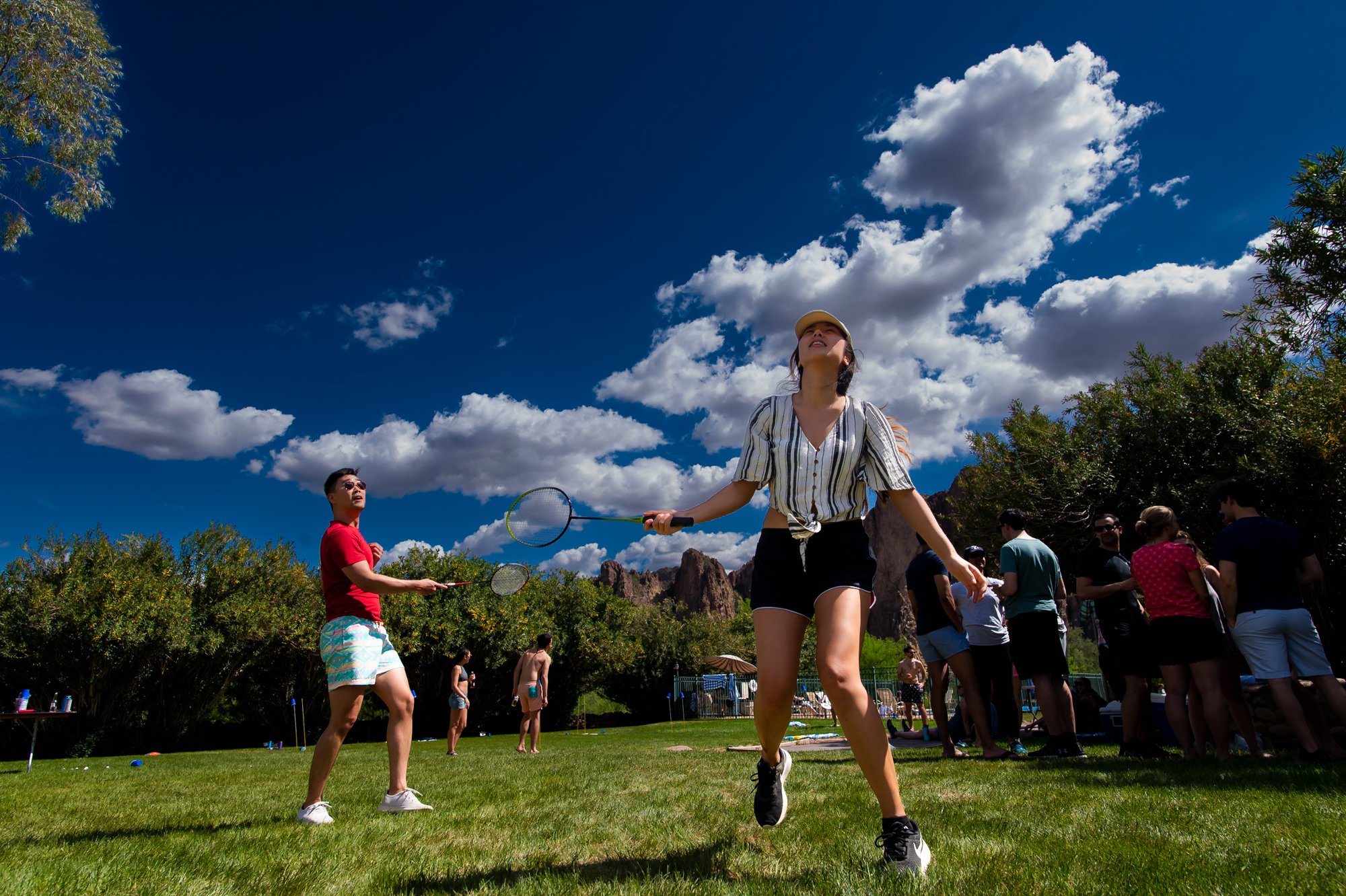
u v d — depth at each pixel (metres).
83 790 6.62
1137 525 6.35
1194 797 3.70
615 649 39.88
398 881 2.53
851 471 2.80
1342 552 15.41
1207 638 5.76
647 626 47.56
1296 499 16.03
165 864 2.83
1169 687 5.91
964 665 7.01
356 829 3.71
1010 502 21.64
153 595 24.23
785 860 2.70
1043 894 2.08
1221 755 5.58
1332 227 12.41
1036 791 4.16
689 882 2.36
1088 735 9.48
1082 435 21.50
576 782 5.96
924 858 2.41
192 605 25.73
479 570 34.47
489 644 32.25
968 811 3.55
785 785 4.93
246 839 3.42
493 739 22.66
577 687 38.59
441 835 3.48
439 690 32.41
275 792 5.97
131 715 24.16
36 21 12.33
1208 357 19.69
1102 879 2.22
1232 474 16.89
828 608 2.63
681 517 3.04
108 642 22.92
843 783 4.94
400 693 4.45
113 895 2.35
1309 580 5.54
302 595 29.17
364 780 6.84
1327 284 12.62
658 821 3.73
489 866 2.78
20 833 3.84
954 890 2.13
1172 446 19.27
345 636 4.25
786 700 2.74
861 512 2.82
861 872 2.37
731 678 42.56
